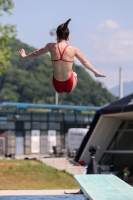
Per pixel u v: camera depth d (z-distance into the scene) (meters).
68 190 60.03
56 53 22.83
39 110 170.00
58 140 144.38
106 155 97.12
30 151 140.38
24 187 65.81
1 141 137.12
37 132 142.00
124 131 92.56
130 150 91.62
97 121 90.50
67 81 23.16
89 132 94.06
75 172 94.25
